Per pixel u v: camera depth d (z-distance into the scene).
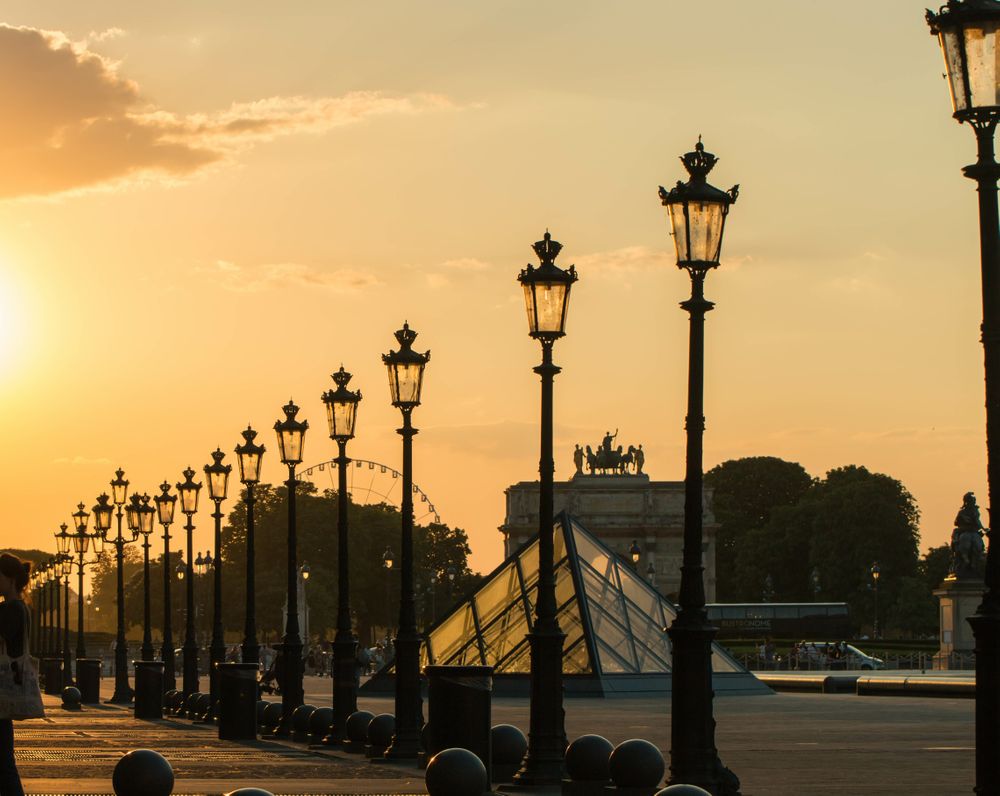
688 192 29.55
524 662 88.62
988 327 22.64
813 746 50.75
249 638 65.62
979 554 130.75
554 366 37.31
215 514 72.25
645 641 89.81
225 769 41.47
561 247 37.69
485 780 27.38
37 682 26.45
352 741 48.25
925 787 37.09
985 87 22.80
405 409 45.78
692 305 29.58
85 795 32.91
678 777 27.94
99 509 100.75
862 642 198.50
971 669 125.94
